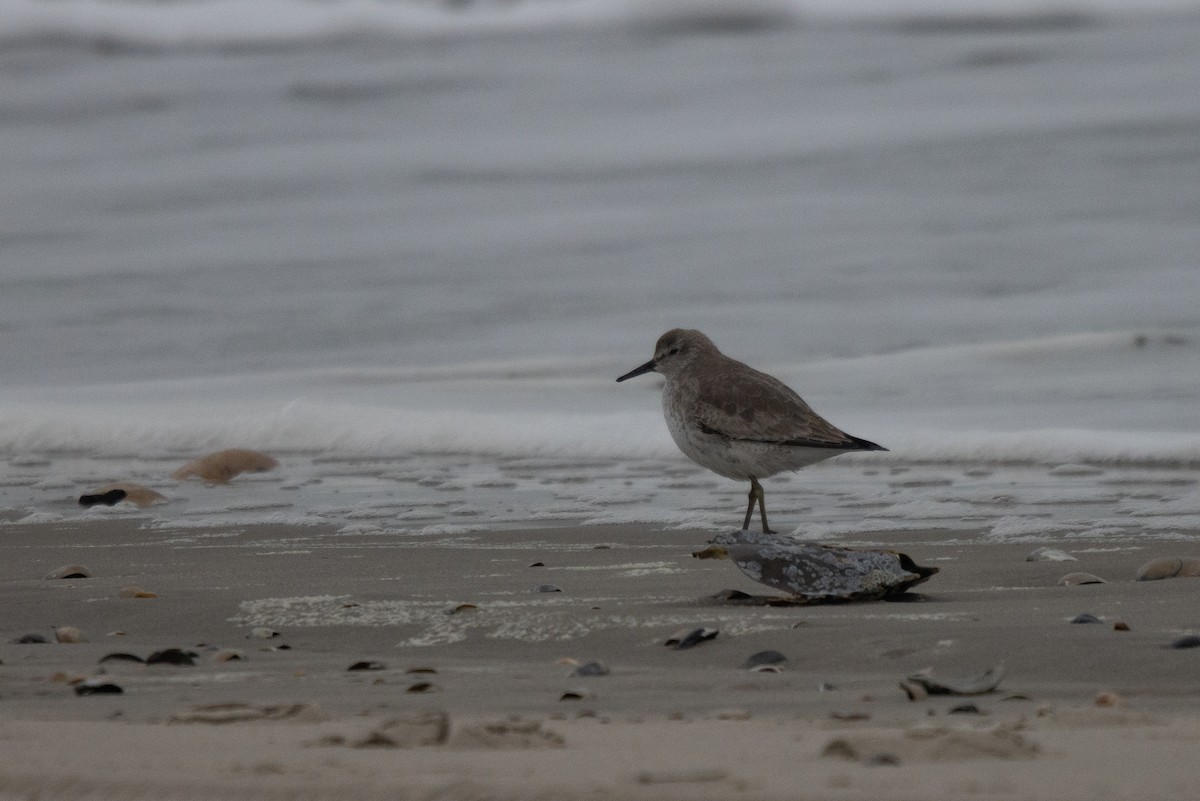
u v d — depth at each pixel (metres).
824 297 24.33
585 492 14.99
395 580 10.44
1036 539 11.73
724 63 46.53
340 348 22.59
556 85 45.34
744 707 6.23
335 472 16.58
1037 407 17.83
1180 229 27.22
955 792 4.36
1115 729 5.35
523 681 7.08
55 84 48.44
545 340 22.59
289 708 5.97
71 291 27.12
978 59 44.66
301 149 39.88
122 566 11.48
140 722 5.89
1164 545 11.12
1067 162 32.88
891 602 8.98
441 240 30.14
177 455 17.83
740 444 12.39
